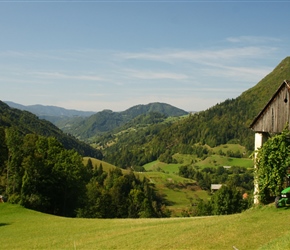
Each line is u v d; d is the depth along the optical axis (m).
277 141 25.89
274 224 21.11
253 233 19.94
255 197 27.19
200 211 109.12
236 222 23.11
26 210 55.44
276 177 25.53
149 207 116.94
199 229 23.48
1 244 32.53
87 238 29.64
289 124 27.12
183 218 33.78
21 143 82.19
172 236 23.05
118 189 130.12
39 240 32.28
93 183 122.06
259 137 29.20
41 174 78.50
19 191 78.44
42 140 84.94
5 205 58.56
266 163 26.08
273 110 28.33
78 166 83.50
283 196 24.05
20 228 41.00
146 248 21.19
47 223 43.34
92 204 101.25
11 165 79.38
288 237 16.94
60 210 83.81
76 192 85.88
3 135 90.12
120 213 121.31
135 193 126.25
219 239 19.88
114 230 31.47
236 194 94.94
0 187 83.00
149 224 31.55
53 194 82.50
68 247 26.83
